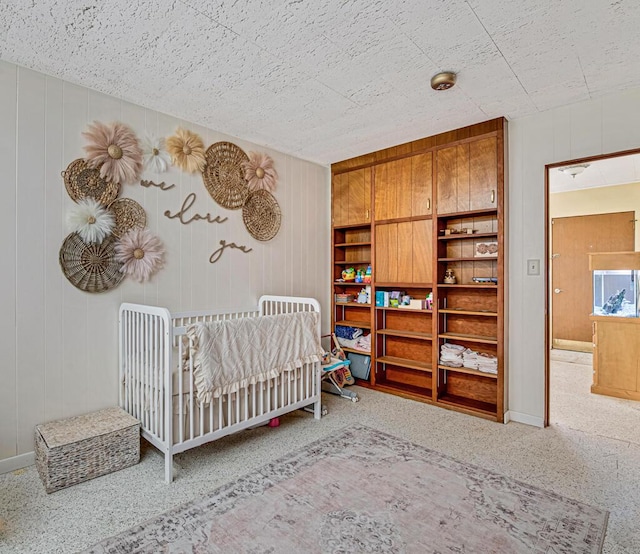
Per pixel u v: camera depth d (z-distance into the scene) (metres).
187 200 3.05
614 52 2.11
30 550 1.59
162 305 2.90
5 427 2.20
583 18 1.81
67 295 2.43
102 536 1.68
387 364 4.11
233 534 1.69
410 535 1.69
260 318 2.58
